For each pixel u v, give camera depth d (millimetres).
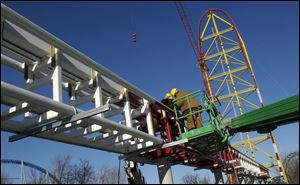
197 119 12703
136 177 14469
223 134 12781
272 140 21203
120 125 9875
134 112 12281
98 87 9570
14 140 8539
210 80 30734
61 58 8383
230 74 30109
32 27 7461
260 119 11953
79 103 9633
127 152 12688
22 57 8195
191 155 15227
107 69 9836
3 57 8039
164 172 13414
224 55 30828
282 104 11516
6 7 6863
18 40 7535
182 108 13148
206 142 13172
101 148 11289
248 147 28984
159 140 12148
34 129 8461
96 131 9586
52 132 9039
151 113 12367
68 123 8164
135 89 11266
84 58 8891
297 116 11367
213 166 18266
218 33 31578
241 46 30469
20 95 6848
